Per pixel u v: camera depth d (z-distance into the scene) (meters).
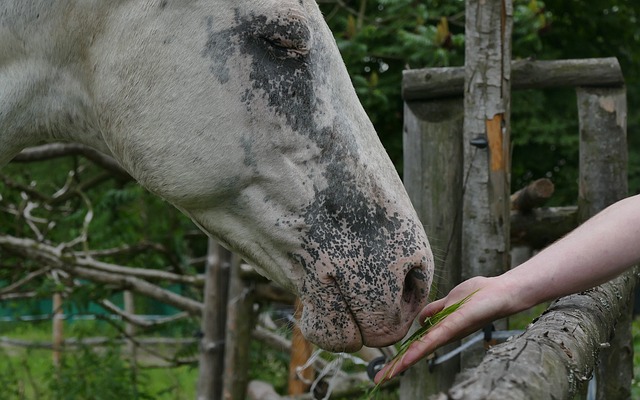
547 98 7.27
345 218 2.20
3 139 2.40
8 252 5.21
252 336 5.31
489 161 2.97
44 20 2.28
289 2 2.22
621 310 1.96
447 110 3.16
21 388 6.46
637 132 8.41
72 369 5.58
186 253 7.68
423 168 3.13
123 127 2.28
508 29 2.98
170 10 2.21
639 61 8.48
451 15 5.91
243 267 4.90
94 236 6.66
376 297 2.17
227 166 2.22
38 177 7.67
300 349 4.87
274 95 2.20
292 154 2.21
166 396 7.11
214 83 2.21
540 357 1.20
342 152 2.22
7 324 11.53
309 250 2.20
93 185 6.12
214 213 2.31
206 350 5.09
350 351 2.23
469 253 3.01
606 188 3.25
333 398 4.55
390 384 4.47
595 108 3.26
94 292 5.48
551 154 7.62
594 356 1.48
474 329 1.57
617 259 1.47
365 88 5.21
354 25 5.12
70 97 2.37
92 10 2.25
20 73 2.33
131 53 2.23
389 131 6.34
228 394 4.90
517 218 3.71
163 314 14.04
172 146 2.24
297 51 2.21
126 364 6.56
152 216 6.80
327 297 2.19
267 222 2.23
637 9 8.30
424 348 1.56
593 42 8.38
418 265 2.19
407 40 4.91
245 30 2.21
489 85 2.96
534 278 1.49
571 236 1.53
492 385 1.03
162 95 2.23
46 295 5.48
